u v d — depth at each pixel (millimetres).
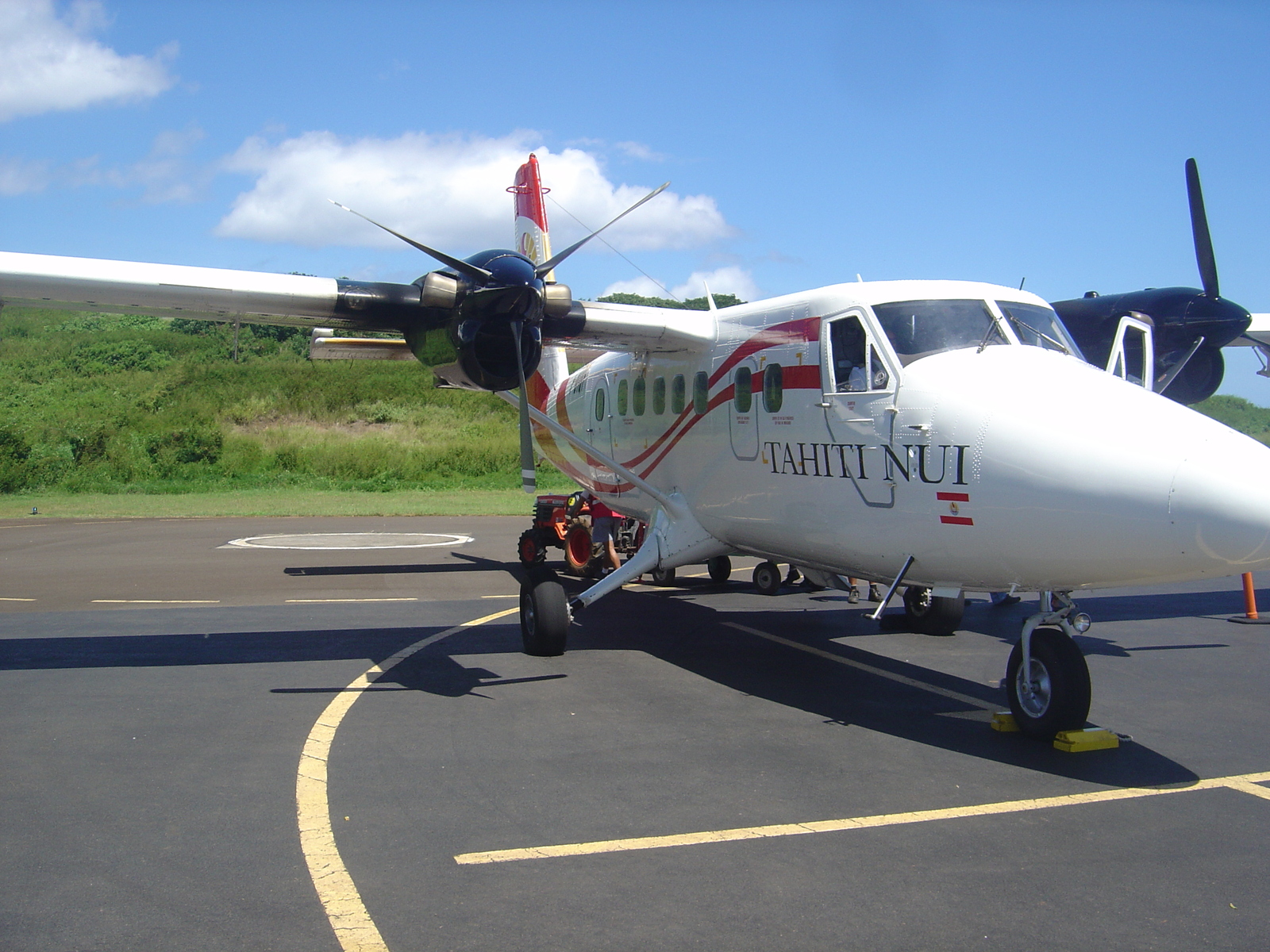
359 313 8938
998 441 6000
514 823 4840
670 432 9953
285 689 7516
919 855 4488
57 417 38688
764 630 10234
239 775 5508
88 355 49500
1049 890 4141
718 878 4219
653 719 6785
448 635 9703
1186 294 9938
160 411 41125
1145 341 7512
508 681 7871
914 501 6559
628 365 11102
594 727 6570
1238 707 7273
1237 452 5383
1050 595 6539
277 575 13953
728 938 3703
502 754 5957
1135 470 5453
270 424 41344
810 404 7539
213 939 3658
